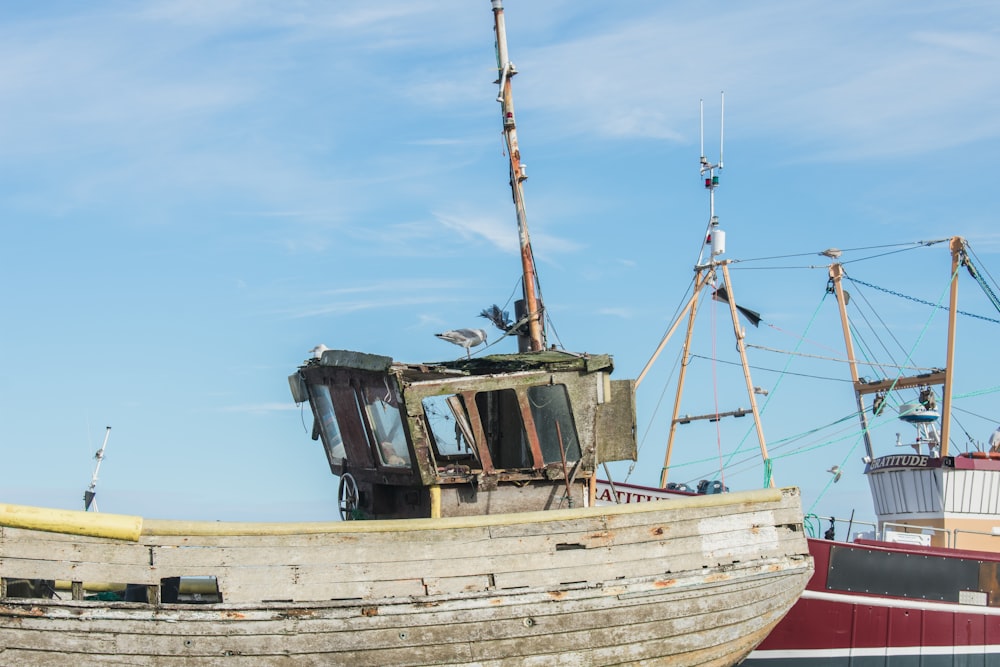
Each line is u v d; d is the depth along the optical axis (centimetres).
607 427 1664
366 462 1659
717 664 1625
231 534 1377
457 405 1557
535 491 1606
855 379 2569
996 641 2125
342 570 1405
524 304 1956
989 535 2297
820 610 2045
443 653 1434
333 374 1661
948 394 2373
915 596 2084
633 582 1514
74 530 1324
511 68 1995
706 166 2523
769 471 2377
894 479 2441
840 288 2616
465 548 1454
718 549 1582
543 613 1469
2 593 1311
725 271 2478
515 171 1978
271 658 1379
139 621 1345
